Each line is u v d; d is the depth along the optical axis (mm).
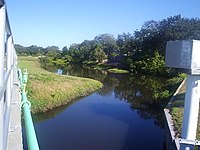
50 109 18328
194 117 7625
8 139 2729
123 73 54656
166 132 11930
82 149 11695
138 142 12945
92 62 76625
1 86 1603
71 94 23656
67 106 20625
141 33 63906
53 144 12141
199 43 6648
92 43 91625
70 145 12133
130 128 15234
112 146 12289
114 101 23891
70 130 14367
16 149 2482
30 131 1576
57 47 110500
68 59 82688
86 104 21906
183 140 7430
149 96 26688
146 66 53156
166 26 59219
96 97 25562
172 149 8820
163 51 53688
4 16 1629
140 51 59750
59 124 15461
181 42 6906
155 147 12398
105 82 38219
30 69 34688
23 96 3566
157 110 20406
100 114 18453
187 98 7695
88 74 49375
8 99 3098
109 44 82812
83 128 14828
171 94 21406
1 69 1637
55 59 81562
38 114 16844
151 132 14594
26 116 1957
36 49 113688
